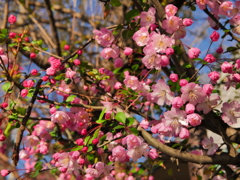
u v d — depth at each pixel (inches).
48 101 31.4
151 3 31.0
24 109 32.0
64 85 34.0
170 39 28.6
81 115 32.5
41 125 34.9
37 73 33.0
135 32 30.3
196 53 28.8
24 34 31.8
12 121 31.1
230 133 31.7
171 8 29.0
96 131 30.0
